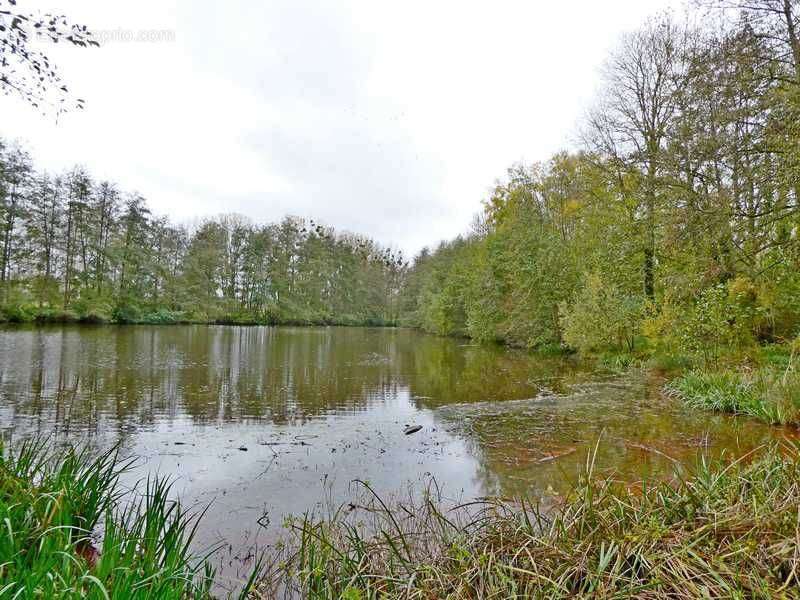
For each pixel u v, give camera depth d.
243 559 3.08
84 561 2.21
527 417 7.49
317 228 53.88
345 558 2.54
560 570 2.19
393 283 59.00
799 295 9.77
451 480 4.69
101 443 5.88
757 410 6.83
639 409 7.87
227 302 43.75
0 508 2.38
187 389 9.74
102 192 33.28
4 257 26.86
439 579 2.25
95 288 31.81
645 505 2.85
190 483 4.58
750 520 2.32
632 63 14.63
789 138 7.32
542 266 19.23
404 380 11.77
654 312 12.08
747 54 8.18
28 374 10.89
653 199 11.51
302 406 8.43
